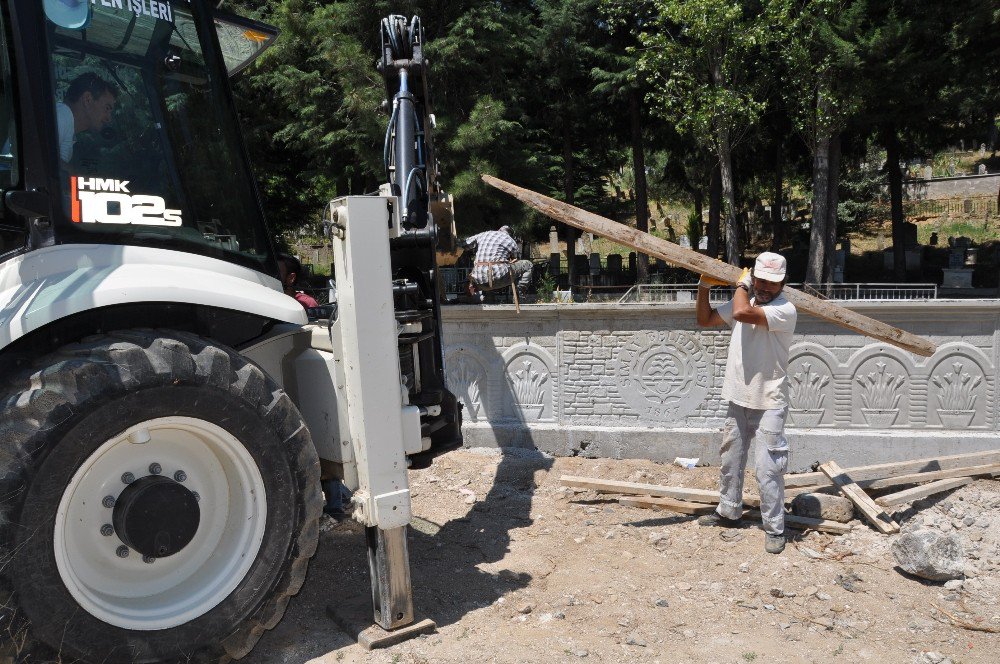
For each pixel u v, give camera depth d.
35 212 2.77
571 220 4.34
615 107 26.16
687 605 3.71
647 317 5.80
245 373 3.01
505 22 18.77
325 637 3.44
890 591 3.82
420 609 3.71
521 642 3.33
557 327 5.95
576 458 5.90
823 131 19.98
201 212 3.30
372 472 3.29
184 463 3.05
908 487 5.02
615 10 20.47
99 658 2.72
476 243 6.41
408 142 4.19
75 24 2.93
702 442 5.74
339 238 3.30
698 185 32.66
